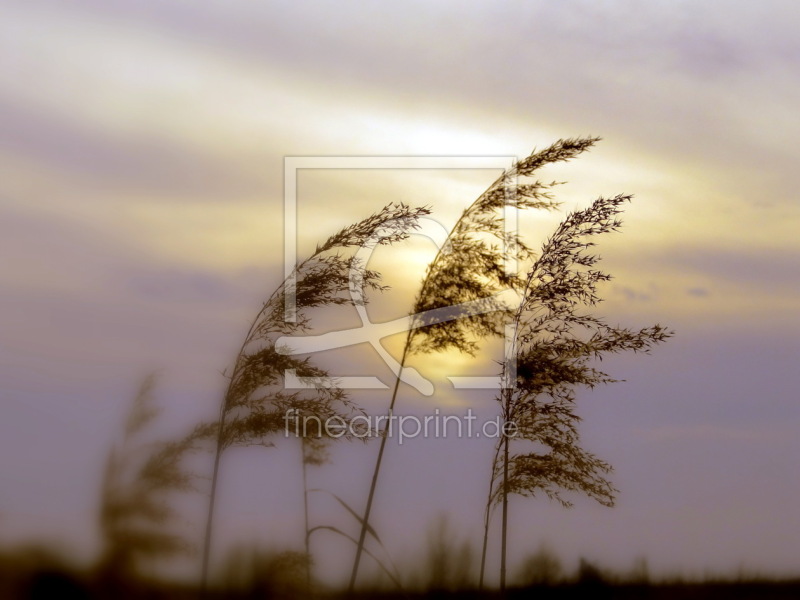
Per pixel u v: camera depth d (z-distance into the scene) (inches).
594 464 205.0
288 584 179.0
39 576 160.1
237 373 200.7
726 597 199.2
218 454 192.4
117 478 173.0
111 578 165.8
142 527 171.0
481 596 195.5
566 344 205.0
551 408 204.7
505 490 203.2
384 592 192.1
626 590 204.1
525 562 199.9
